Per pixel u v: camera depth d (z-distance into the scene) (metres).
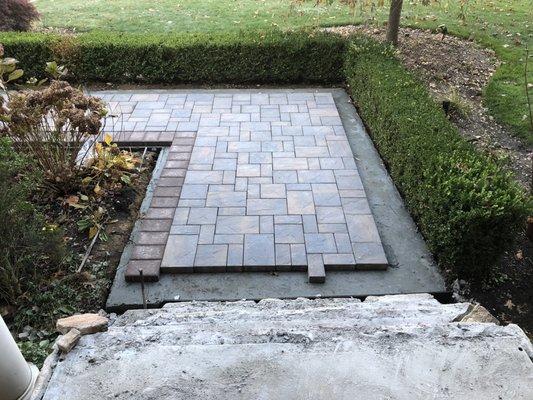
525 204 3.97
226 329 2.50
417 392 2.00
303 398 1.98
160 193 5.12
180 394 1.99
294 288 4.06
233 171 5.50
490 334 2.27
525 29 9.60
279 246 4.41
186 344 2.24
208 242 4.45
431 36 9.14
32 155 4.77
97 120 4.80
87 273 4.12
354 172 5.51
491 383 2.03
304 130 6.38
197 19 10.20
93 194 5.09
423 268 4.28
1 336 2.14
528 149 6.08
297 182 5.31
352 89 7.31
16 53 7.68
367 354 2.17
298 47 7.64
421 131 5.07
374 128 6.23
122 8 10.96
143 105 7.06
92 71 7.81
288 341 2.25
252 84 7.96
